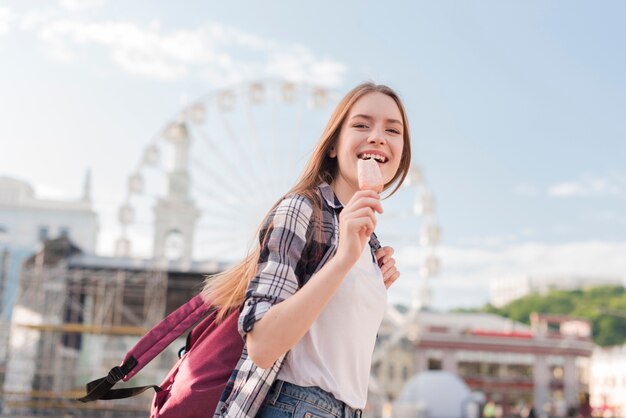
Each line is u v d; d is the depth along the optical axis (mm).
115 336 30531
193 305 2129
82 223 53375
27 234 52250
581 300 139125
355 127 2127
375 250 2184
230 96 31391
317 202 1928
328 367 1878
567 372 56469
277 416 1833
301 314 1644
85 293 31109
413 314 35531
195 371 1951
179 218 41188
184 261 31047
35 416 26062
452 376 37969
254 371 1824
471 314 71250
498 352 56406
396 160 2160
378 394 37125
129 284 31500
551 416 35969
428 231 30875
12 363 27531
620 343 123875
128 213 30828
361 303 1922
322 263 1880
